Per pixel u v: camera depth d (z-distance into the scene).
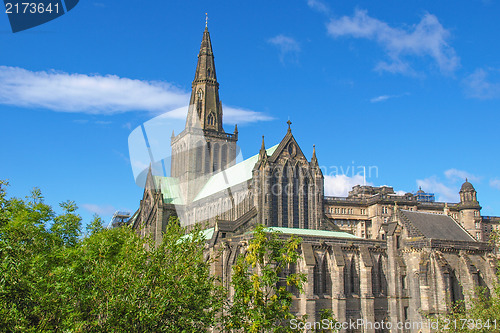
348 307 120.38
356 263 125.62
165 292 52.22
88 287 55.09
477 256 130.12
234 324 62.81
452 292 123.44
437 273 121.69
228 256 123.94
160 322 54.38
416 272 124.44
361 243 127.44
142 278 53.91
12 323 50.16
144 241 58.19
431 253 123.56
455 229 138.50
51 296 52.50
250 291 64.25
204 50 187.75
